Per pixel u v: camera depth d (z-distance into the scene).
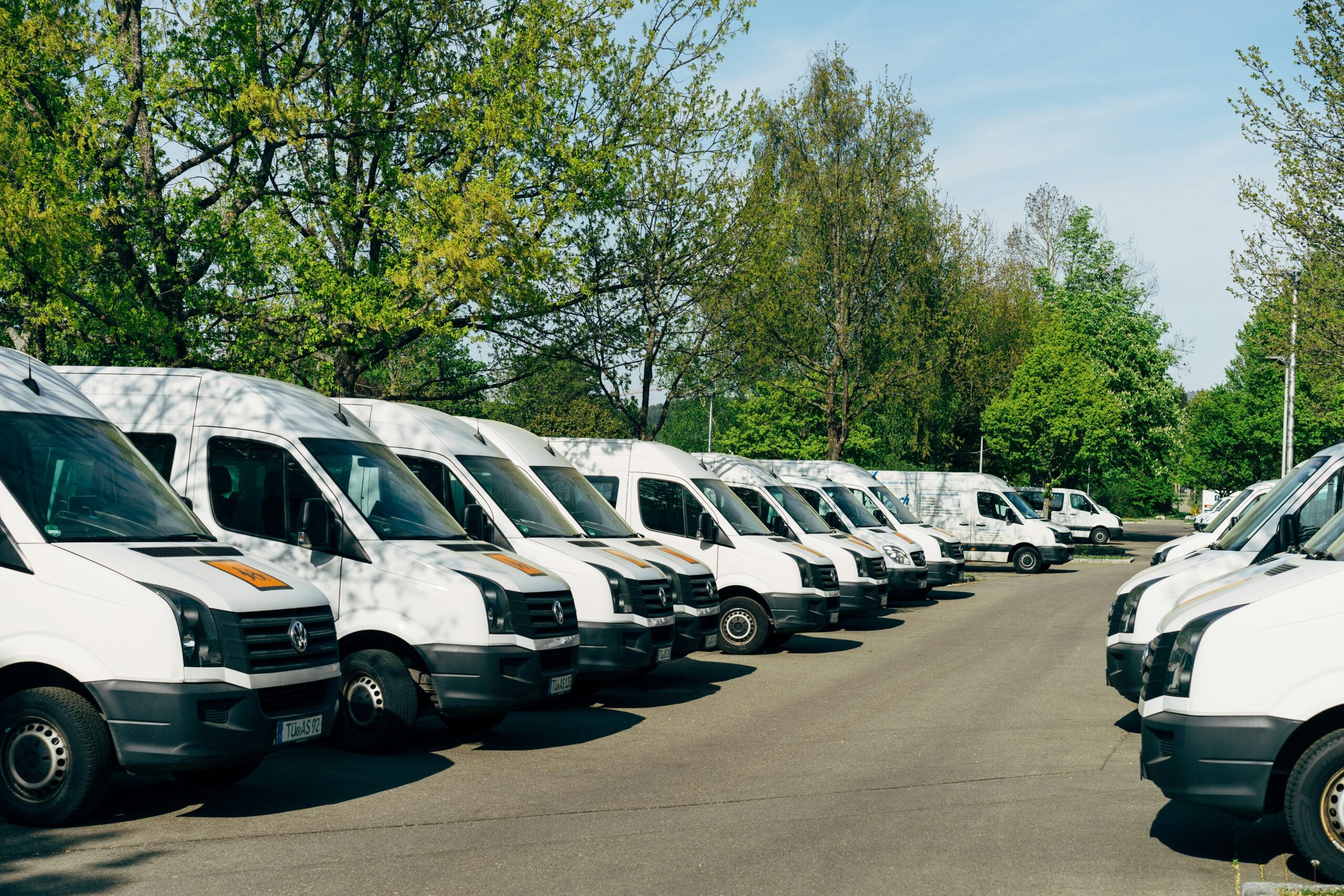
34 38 16.20
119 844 6.57
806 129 35.94
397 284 17.02
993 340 53.03
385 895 5.66
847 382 36.78
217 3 18.17
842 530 21.08
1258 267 22.25
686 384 23.06
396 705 9.19
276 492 9.66
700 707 11.99
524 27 18.70
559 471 13.72
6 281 15.61
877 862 6.27
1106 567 38.28
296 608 7.48
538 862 6.25
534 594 9.68
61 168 15.32
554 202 17.97
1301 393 53.41
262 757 7.23
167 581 7.03
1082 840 6.75
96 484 7.67
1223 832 6.98
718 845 6.61
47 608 6.94
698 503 16.36
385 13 19.17
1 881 5.83
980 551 34.84
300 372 18.78
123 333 16.70
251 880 5.88
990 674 14.38
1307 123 21.27
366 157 20.06
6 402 7.62
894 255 36.47
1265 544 10.21
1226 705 6.06
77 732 6.79
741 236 21.23
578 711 11.77
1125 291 61.09
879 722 11.00
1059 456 45.84
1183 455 67.88
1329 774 5.84
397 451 12.00
